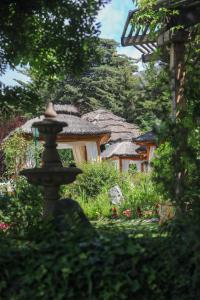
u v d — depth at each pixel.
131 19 8.68
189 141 4.79
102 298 3.62
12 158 18.16
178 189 4.34
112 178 16.38
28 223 6.25
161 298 3.69
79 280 3.65
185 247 3.68
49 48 6.69
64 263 3.67
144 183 14.43
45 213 6.12
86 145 21.62
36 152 18.20
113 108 45.72
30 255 3.80
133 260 3.70
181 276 3.68
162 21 8.04
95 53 6.70
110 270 3.66
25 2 5.64
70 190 16.19
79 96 45.62
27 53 6.22
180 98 6.04
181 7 7.82
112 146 29.52
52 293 3.61
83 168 16.62
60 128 6.39
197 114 5.01
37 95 6.91
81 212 5.85
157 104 4.64
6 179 18.52
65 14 6.13
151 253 3.78
